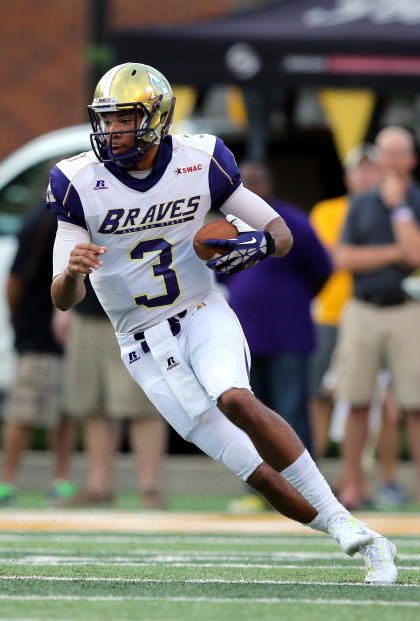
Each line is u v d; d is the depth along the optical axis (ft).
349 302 93.45
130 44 111.75
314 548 67.62
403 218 90.68
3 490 95.71
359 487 94.38
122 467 110.32
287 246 51.34
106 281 51.42
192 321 50.88
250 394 48.03
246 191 52.39
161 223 50.78
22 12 182.39
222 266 49.47
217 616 40.47
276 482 48.75
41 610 41.55
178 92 124.06
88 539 72.28
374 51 113.91
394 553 49.96
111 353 92.53
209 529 79.25
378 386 100.17
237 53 112.27
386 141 90.38
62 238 50.44
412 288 111.04
